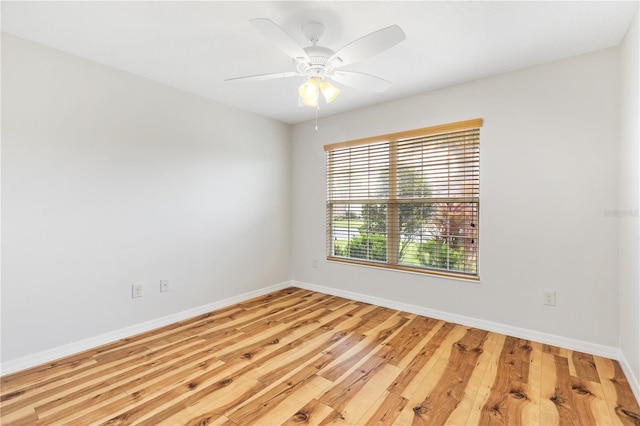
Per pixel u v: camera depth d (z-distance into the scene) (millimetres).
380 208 3531
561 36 2109
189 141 3131
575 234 2398
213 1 1757
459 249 2986
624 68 2094
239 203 3625
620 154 2191
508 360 2244
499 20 1930
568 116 2414
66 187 2344
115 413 1679
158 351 2396
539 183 2535
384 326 2885
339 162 3850
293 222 4285
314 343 2531
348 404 1761
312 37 2002
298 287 4262
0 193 2070
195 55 2395
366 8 1812
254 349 2426
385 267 3428
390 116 3350
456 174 2979
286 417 1653
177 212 3035
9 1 1743
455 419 1639
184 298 3094
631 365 1941
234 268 3570
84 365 2184
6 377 2031
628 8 1808
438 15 1877
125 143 2664
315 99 1980
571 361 2225
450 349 2418
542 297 2531
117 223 2617
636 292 1843
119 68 2613
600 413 1680
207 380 1996
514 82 2631
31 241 2191
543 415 1664
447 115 2973
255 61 2502
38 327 2219
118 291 2625
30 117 2180
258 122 3844
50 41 2189
